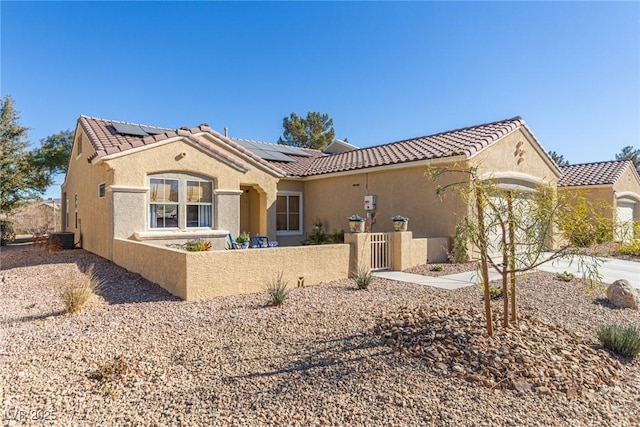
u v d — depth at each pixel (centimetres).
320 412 378
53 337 596
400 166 1512
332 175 1830
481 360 474
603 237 527
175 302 811
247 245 1466
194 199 1414
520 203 546
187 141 1387
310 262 1036
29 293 916
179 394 418
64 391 424
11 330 633
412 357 498
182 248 1326
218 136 1612
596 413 383
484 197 525
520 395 409
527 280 1052
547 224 533
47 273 1144
